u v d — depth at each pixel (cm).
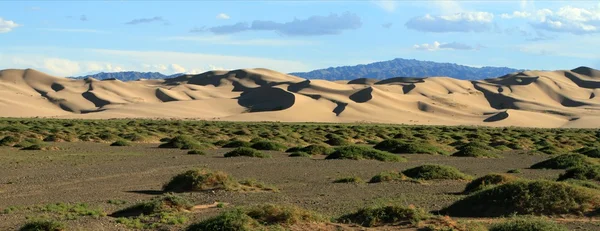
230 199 2370
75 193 2636
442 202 2223
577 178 2784
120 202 2342
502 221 1697
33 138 6059
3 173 3425
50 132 7300
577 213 1812
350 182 2947
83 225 1777
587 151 4750
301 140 7138
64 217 1969
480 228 1568
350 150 4412
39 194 2620
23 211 2120
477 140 7431
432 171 3059
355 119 16838
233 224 1550
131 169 3631
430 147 5222
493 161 4506
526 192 1881
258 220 1639
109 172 3469
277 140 6956
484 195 1964
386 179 2970
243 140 6612
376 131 9181
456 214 1933
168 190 2673
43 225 1683
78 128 8662
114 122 11650
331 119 16762
